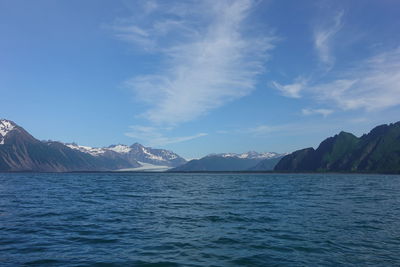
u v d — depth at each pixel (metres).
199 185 102.56
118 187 91.06
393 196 57.44
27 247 20.38
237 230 25.92
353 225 27.88
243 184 110.50
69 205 43.00
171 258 18.28
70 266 16.72
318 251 19.66
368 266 16.84
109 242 21.88
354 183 120.25
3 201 47.88
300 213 35.03
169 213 35.22
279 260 17.92
